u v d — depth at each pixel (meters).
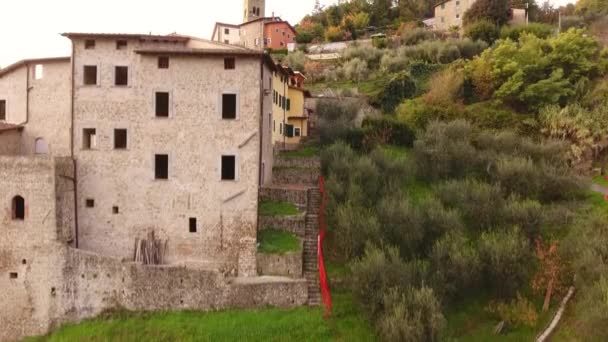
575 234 34.84
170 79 34.62
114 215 34.88
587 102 55.47
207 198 34.72
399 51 85.19
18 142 37.12
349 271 33.16
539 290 33.06
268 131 41.75
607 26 82.12
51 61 36.66
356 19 112.88
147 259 34.31
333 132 52.97
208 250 34.75
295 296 31.66
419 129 54.72
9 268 32.25
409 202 37.00
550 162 44.84
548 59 60.59
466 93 62.75
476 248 34.28
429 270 32.03
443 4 101.44
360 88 75.75
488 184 41.75
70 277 31.97
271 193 39.12
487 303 33.09
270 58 37.16
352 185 38.75
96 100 34.75
